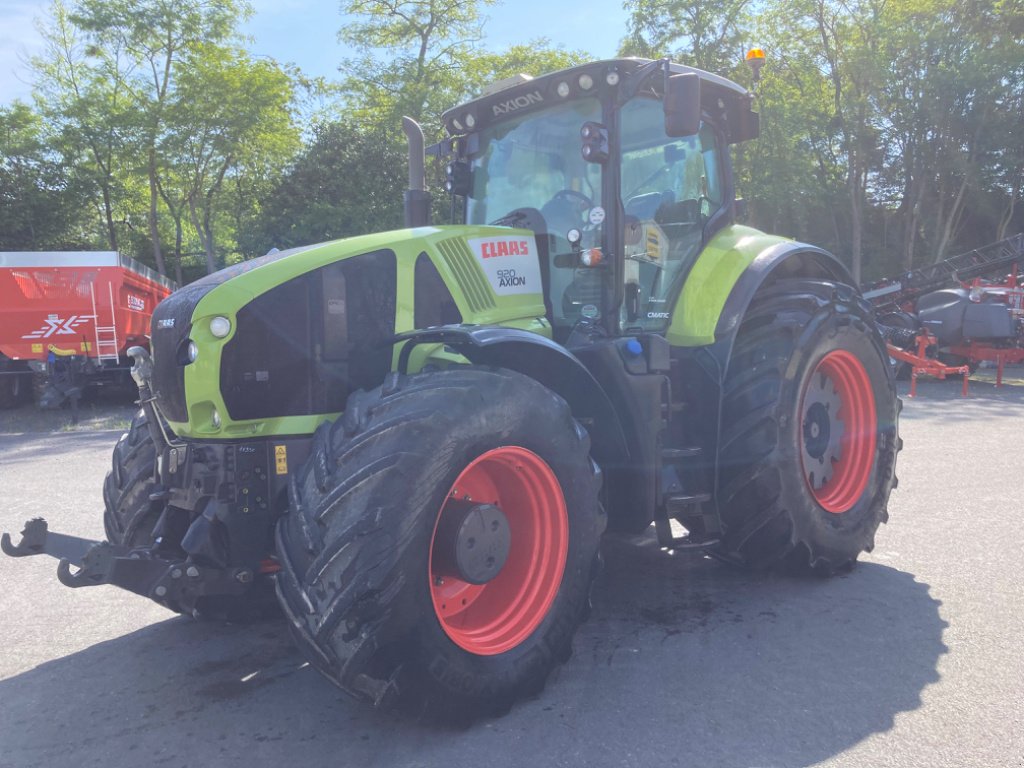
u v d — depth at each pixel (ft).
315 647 8.44
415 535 8.67
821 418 14.52
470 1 78.28
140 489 11.87
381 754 8.87
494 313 11.99
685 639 11.70
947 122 80.84
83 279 42.57
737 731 9.07
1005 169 83.97
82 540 10.25
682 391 13.48
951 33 77.10
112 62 75.05
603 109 12.63
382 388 9.63
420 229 11.78
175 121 71.05
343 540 8.39
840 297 14.67
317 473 8.96
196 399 10.06
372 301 10.82
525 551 10.28
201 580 9.80
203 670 11.28
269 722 9.71
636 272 13.21
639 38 75.82
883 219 97.40
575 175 13.07
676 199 14.19
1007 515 18.04
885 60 74.84
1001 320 46.21
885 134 83.10
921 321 49.32
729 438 13.07
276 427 10.23
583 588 10.39
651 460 11.80
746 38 74.64
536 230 13.30
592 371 11.75
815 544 13.47
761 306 14.21
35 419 40.27
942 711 9.39
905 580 13.98
